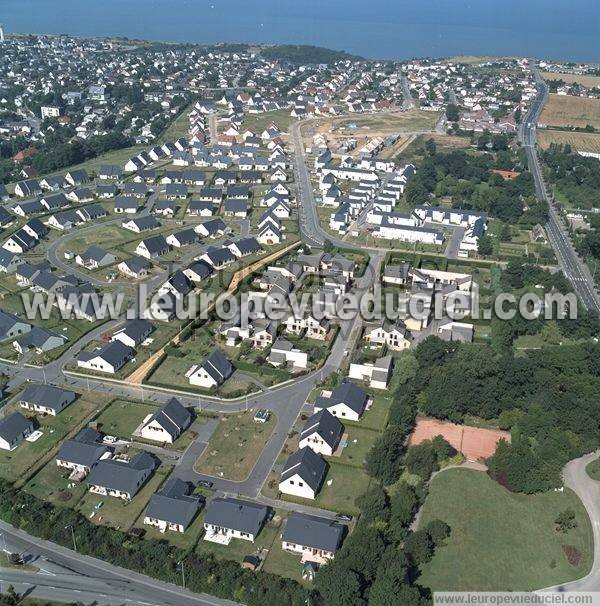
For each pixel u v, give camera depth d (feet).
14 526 345.92
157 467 387.96
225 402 453.17
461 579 317.42
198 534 338.13
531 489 371.15
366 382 476.54
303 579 312.91
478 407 437.58
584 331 547.08
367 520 334.24
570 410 424.05
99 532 332.39
